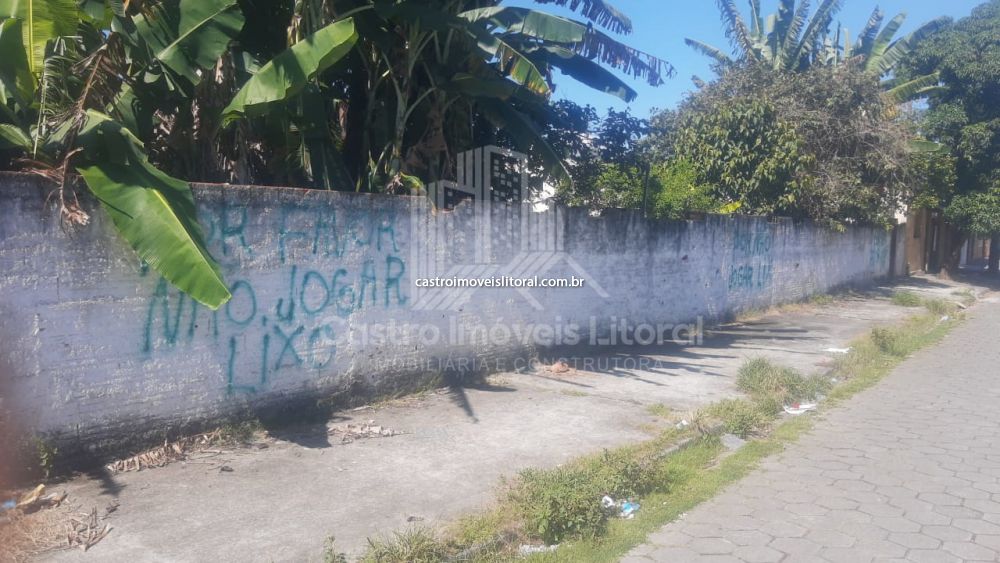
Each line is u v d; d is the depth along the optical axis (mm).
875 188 17594
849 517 4516
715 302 12461
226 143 6785
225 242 5488
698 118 14977
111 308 4852
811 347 10641
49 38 4723
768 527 4363
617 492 4711
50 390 4566
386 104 8281
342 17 7066
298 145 7238
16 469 4410
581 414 6621
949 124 21375
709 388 7773
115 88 5418
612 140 11047
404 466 5113
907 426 6695
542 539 4133
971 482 5156
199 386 5395
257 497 4469
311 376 6207
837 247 18219
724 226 12586
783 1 19094
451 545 3836
